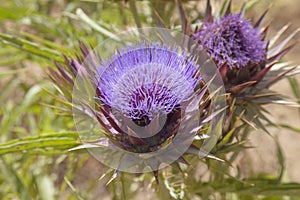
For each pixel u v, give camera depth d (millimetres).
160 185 357
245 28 350
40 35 499
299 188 359
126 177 363
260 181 368
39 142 336
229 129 327
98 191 516
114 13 464
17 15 472
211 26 349
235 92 339
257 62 344
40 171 446
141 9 444
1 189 457
